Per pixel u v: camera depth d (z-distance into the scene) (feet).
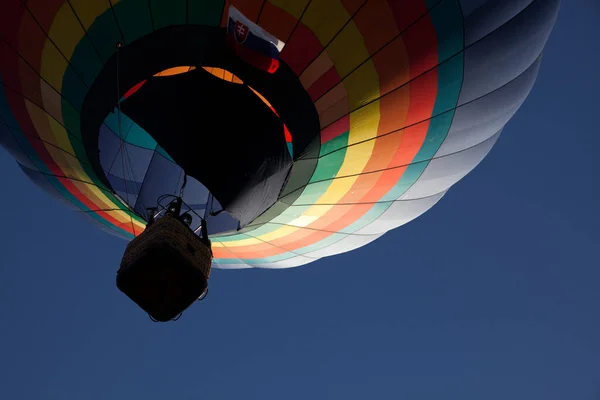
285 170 32.89
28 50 30.76
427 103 33.35
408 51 31.19
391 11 29.91
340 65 30.63
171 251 24.80
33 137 34.71
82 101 30.94
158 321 25.84
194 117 31.55
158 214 32.76
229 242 41.60
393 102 32.55
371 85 31.55
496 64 33.81
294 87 30.76
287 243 41.47
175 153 31.99
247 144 31.76
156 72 30.07
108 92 30.37
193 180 39.73
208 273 26.32
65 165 35.40
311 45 29.94
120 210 37.88
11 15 29.94
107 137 36.94
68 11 29.32
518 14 33.17
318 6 29.14
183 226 26.32
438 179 38.55
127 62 29.91
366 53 30.63
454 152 37.06
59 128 32.76
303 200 35.96
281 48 29.84
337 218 38.93
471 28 31.89
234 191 32.32
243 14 29.07
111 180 36.45
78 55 30.19
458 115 34.86
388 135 33.83
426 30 30.99
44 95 31.83
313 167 33.58
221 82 31.40
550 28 36.06
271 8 29.04
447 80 32.96
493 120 36.81
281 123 31.60
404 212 40.57
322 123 31.89
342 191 36.35
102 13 29.17
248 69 30.27
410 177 37.29
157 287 25.08
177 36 29.45
